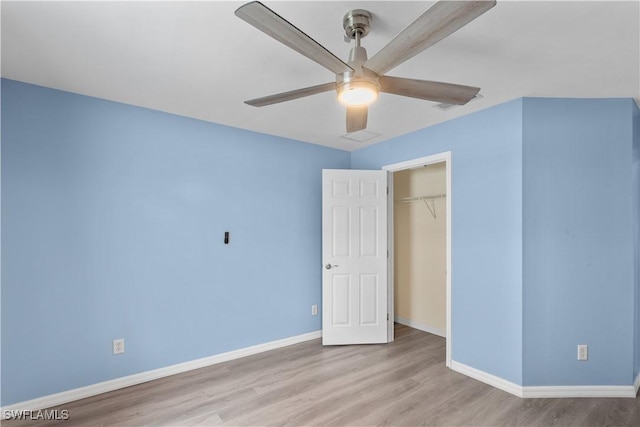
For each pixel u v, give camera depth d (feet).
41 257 7.49
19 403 7.20
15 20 5.15
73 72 6.96
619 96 8.18
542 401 7.91
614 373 8.14
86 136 8.13
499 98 8.31
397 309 14.96
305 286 12.26
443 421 7.05
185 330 9.53
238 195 10.69
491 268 8.84
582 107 8.29
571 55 6.18
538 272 8.23
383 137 11.82
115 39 5.72
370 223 12.04
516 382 8.24
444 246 13.05
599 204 8.24
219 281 10.22
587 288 8.21
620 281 8.18
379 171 12.14
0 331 7.03
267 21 3.62
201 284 9.86
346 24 5.10
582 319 8.20
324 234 11.82
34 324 7.39
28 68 6.77
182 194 9.57
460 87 5.18
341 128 10.80
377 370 9.59
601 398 8.05
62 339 7.72
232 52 6.15
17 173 7.27
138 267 8.79
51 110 7.70
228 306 10.39
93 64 6.62
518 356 8.21
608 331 8.18
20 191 7.29
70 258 7.84
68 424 6.90
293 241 11.99
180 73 7.02
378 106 8.80
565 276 8.23
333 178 11.94
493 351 8.74
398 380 8.95
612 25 5.22
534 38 5.61
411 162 11.17
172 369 9.26
